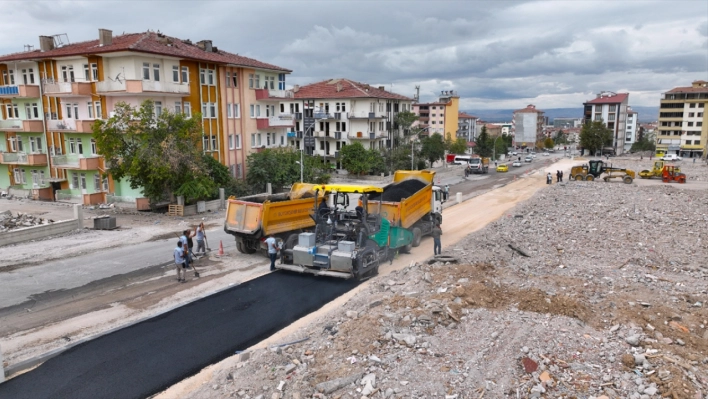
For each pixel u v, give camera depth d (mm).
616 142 130375
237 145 40938
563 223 25484
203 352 10734
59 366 10062
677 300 12805
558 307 11656
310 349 9898
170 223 26703
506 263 17125
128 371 9867
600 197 36438
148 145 28125
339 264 15844
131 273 16906
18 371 9859
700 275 15781
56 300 14102
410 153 65250
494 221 27453
